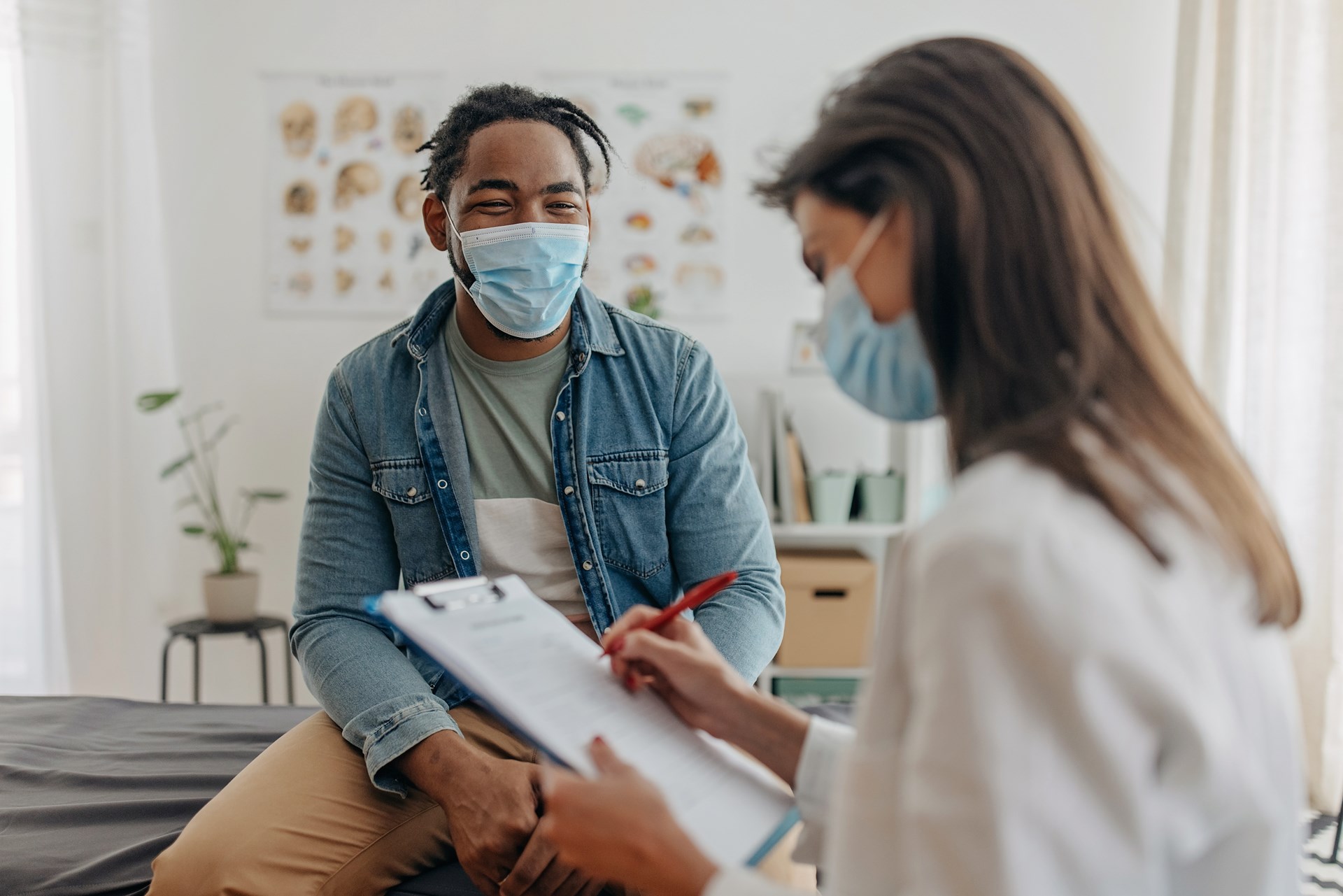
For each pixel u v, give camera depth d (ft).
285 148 9.97
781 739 3.02
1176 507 1.97
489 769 3.79
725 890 2.15
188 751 5.30
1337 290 7.83
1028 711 1.77
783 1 9.86
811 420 10.11
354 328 10.07
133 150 9.53
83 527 9.69
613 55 9.91
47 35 9.47
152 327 9.65
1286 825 2.06
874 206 2.33
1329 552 7.92
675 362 4.98
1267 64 8.25
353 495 4.80
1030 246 2.14
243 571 9.41
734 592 4.70
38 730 5.55
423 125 9.96
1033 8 9.78
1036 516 1.85
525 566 4.76
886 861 2.07
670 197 9.95
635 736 2.80
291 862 3.72
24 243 9.75
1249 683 2.02
